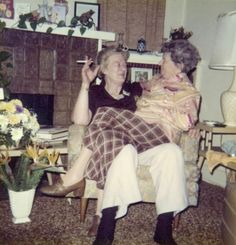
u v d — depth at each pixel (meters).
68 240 1.83
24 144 2.14
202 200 2.60
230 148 2.06
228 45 2.58
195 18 3.35
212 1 3.18
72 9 3.19
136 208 2.36
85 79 2.06
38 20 2.74
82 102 2.06
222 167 3.04
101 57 2.16
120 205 1.73
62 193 1.94
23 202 1.99
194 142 2.11
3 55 2.66
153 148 1.94
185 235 1.99
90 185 1.99
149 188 1.99
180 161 1.82
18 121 2.03
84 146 1.93
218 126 2.61
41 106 2.94
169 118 2.03
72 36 2.92
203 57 3.26
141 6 3.35
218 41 2.68
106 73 2.15
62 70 2.95
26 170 1.97
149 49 3.44
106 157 1.82
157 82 2.20
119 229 2.01
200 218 2.25
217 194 2.76
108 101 2.14
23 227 1.95
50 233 1.90
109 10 3.26
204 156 2.70
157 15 3.42
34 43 2.83
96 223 1.90
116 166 1.74
